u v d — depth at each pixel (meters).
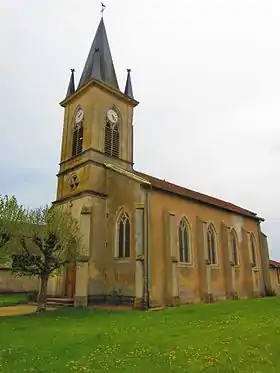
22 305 26.48
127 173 27.98
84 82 34.22
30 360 9.90
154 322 16.66
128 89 36.22
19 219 22.27
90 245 26.17
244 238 36.94
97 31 37.38
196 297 28.23
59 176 32.56
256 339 12.05
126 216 27.00
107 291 26.16
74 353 10.58
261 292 37.78
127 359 9.73
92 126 30.52
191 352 10.33
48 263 22.39
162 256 25.84
